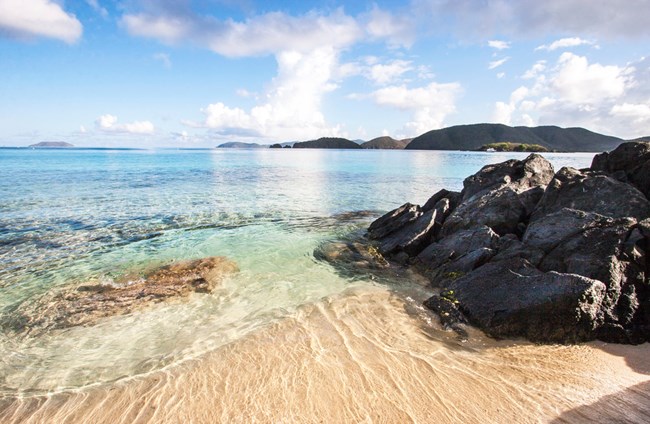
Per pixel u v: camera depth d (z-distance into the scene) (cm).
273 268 1327
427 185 4009
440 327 905
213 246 1582
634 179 1364
